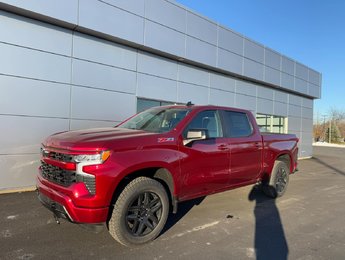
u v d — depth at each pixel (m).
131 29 10.23
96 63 9.68
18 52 8.02
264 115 18.58
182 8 12.07
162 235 4.88
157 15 11.09
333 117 86.56
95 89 9.66
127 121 5.99
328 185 10.03
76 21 8.79
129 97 10.63
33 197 7.26
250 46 16.05
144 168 4.43
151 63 11.42
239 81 16.06
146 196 4.45
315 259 4.15
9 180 7.93
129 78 10.64
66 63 8.96
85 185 3.94
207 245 4.54
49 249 4.27
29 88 8.21
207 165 5.37
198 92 13.55
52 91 8.66
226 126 6.01
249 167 6.39
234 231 5.16
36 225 5.21
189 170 5.04
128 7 10.12
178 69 12.56
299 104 21.84
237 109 6.48
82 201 3.88
